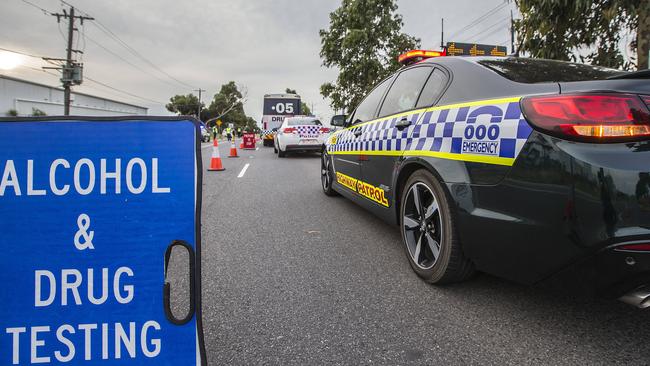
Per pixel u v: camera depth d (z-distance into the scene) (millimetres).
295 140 13961
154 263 1424
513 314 2299
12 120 1360
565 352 1913
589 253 1713
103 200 1399
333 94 18359
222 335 2119
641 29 4430
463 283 2748
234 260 3270
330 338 2078
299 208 5324
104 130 1405
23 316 1366
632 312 2287
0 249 1355
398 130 3191
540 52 5219
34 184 1369
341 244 3701
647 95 1687
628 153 1646
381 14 17125
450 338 2059
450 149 2465
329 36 18047
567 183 1748
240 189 6922
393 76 3963
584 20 4938
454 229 2443
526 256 1974
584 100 1755
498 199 2086
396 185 3189
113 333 1406
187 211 1438
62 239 1382
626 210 1613
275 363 1872
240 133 66000
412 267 2943
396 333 2115
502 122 2086
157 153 1428
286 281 2828
